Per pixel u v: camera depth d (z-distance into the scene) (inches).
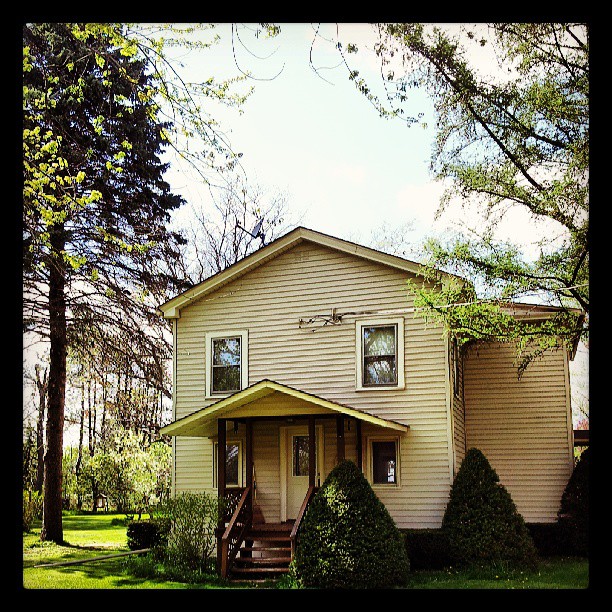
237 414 657.0
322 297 723.4
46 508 851.4
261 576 603.2
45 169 510.9
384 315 697.0
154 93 477.7
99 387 1189.7
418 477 664.4
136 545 764.0
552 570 578.6
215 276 756.6
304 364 719.7
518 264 604.7
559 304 642.2
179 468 755.4
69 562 670.5
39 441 1087.6
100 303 830.5
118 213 820.0
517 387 765.9
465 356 782.5
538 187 636.7
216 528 625.6
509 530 602.9
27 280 734.5
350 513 545.3
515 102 642.2
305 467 705.6
